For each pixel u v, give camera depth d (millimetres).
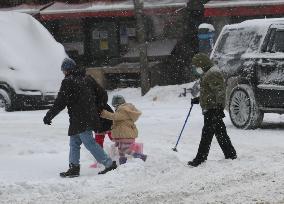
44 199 18141
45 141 29594
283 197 17016
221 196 17641
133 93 56031
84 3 67375
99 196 18312
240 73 32875
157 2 61812
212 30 55344
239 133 30828
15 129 34875
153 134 31141
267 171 20625
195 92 36875
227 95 33562
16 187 19312
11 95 45500
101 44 70000
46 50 48062
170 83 63094
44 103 45625
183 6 60531
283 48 31812
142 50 54125
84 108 21266
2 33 47531
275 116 37844
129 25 68750
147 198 17812
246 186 18719
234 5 57500
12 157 25516
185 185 19312
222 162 22625
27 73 45906
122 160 22766
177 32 66500
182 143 28078
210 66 22750
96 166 23047
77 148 21562
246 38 33531
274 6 56562
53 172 22406
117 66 61094
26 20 49281
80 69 21594
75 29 71062
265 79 31672
